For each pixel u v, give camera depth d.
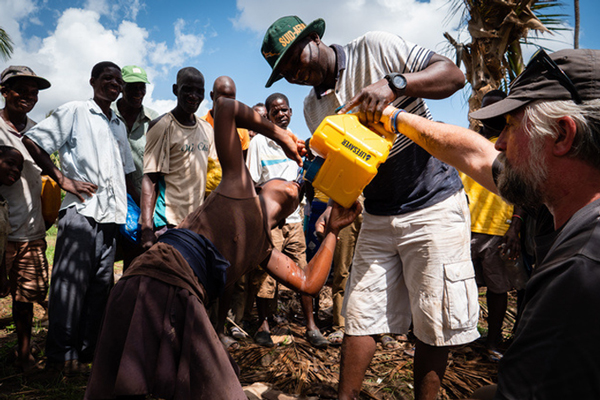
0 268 3.38
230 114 1.89
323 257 2.13
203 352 1.65
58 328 3.40
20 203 3.52
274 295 4.30
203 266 1.80
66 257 3.44
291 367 3.48
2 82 3.84
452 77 2.22
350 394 2.52
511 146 1.22
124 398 1.66
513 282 3.79
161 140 3.69
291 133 2.10
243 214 1.88
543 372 0.96
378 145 1.99
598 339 0.91
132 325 1.63
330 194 2.06
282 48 2.36
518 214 3.68
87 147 3.55
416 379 2.51
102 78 3.77
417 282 2.46
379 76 2.41
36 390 3.11
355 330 2.55
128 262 4.18
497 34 6.72
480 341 4.02
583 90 1.07
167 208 3.73
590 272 0.93
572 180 1.10
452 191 2.48
